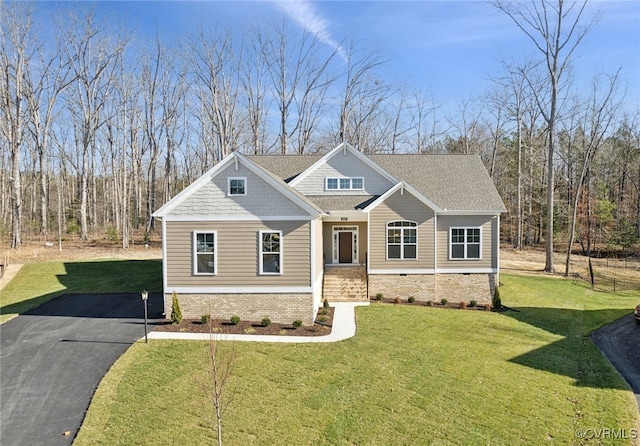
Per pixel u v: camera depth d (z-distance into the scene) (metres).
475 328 17.47
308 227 17.36
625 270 33.59
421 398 11.20
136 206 53.50
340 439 9.38
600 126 38.50
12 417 10.23
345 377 12.33
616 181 54.88
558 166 56.31
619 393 11.82
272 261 17.50
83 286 23.72
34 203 51.38
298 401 10.91
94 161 49.22
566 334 17.27
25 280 24.89
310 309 17.34
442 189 24.22
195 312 17.50
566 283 27.47
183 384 11.68
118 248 35.41
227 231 17.42
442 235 22.64
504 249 44.22
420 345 15.16
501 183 54.44
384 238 22.31
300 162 27.23
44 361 13.22
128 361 13.13
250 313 17.42
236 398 11.00
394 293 22.39
